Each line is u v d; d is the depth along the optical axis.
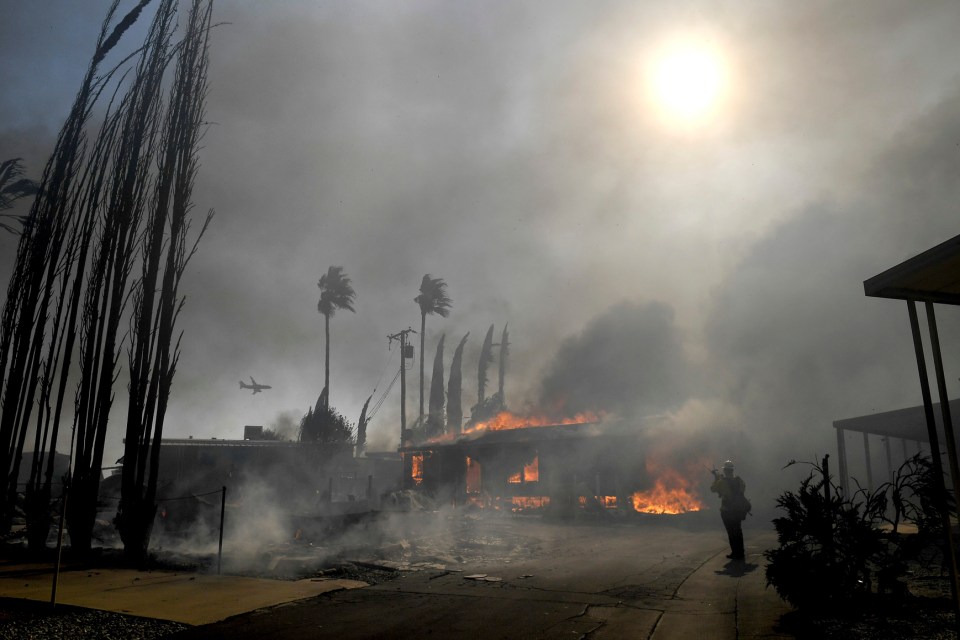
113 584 9.67
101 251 13.92
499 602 8.38
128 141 14.28
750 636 6.47
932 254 5.18
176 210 13.92
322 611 7.90
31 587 9.43
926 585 8.64
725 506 12.17
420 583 9.91
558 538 16.84
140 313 13.48
